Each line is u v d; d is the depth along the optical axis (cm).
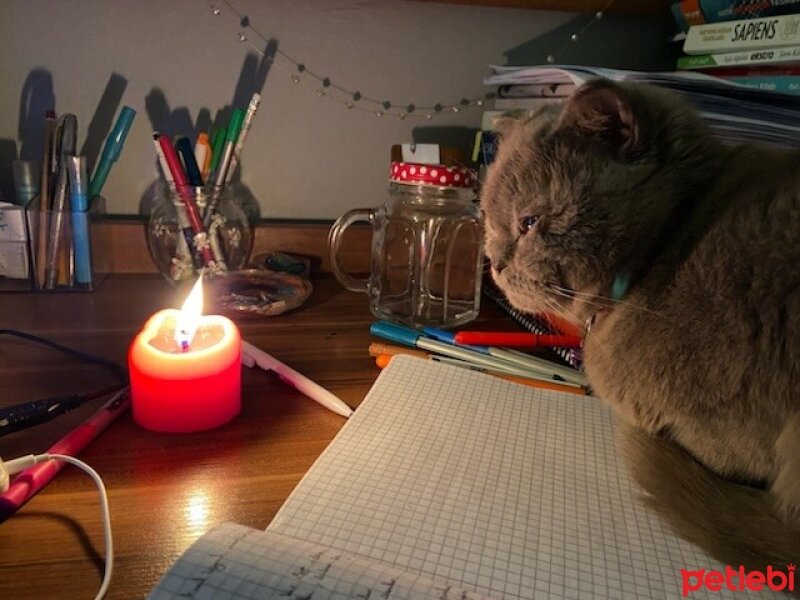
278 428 53
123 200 90
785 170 49
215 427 52
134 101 86
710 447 48
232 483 45
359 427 52
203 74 87
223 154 83
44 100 84
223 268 84
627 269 54
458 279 80
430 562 38
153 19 84
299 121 92
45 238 79
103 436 50
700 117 57
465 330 78
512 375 65
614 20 97
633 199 52
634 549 41
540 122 60
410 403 57
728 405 46
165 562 37
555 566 39
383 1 89
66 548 38
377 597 32
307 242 93
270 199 94
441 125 96
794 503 42
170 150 80
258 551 34
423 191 76
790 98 69
